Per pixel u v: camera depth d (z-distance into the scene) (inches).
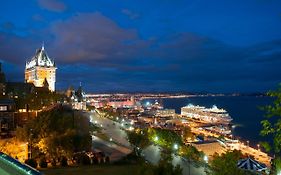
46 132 2689.5
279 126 433.1
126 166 2502.5
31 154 2568.9
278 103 432.5
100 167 2423.7
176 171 1513.3
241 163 2283.5
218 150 4094.5
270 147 440.1
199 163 3159.5
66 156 2571.4
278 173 775.1
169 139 3821.4
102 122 6569.9
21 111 4067.4
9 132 3422.7
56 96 6624.0
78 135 2856.8
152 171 1497.3
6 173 564.7
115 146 3686.0
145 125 7736.2
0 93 5438.0
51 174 2106.3
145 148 3535.9
